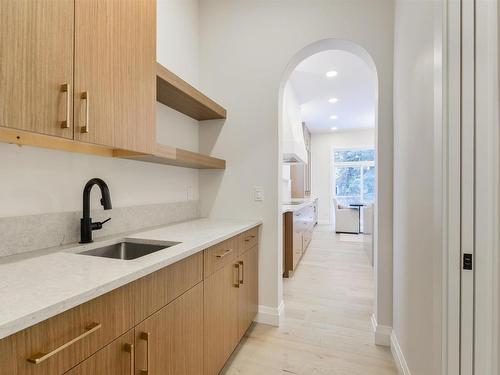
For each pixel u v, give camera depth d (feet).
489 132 3.13
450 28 3.26
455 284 3.23
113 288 2.73
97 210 4.96
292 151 12.91
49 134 3.01
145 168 6.20
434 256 3.53
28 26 2.79
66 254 3.71
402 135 5.65
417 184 4.55
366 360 5.95
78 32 3.34
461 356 3.20
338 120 23.03
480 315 3.15
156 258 3.53
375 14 6.78
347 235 21.42
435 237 3.49
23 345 2.04
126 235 5.19
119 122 3.98
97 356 2.65
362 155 27.58
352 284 10.61
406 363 5.16
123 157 5.26
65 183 4.43
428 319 3.95
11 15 2.64
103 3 3.72
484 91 3.15
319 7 7.14
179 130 7.26
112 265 3.22
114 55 3.89
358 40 6.86
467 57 3.20
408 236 5.11
